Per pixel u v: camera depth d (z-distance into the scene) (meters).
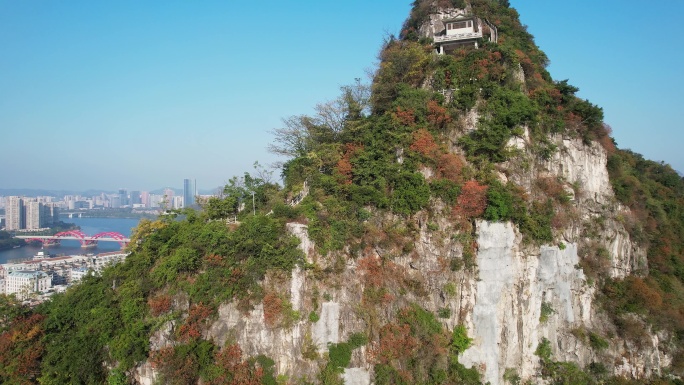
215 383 36.00
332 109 55.12
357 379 38.97
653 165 80.12
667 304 57.12
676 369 53.84
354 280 41.06
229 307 38.16
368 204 43.94
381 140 47.41
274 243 39.19
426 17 63.88
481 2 65.06
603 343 49.56
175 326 38.00
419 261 42.34
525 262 44.22
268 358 37.34
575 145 54.41
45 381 38.41
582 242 53.09
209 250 39.59
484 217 42.16
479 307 41.59
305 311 39.06
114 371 37.78
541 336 47.00
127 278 41.78
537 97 52.12
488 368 41.47
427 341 40.50
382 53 58.78
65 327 41.53
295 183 51.00
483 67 50.44
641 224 62.41
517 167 46.22
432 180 44.22
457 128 47.94
